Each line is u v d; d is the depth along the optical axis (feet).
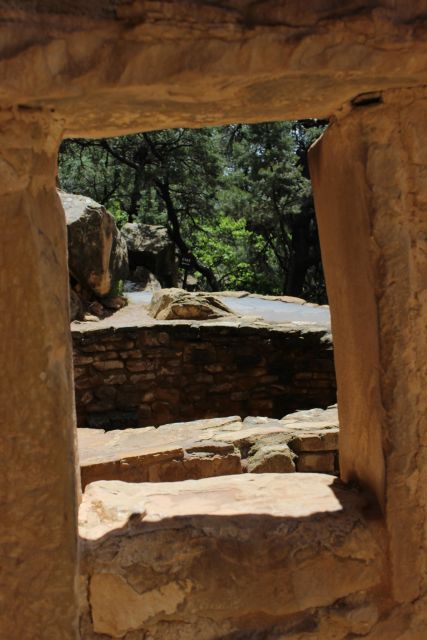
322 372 22.06
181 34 4.46
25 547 5.29
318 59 4.70
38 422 5.16
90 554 5.58
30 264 4.97
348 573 5.98
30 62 4.34
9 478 5.20
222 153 59.52
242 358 22.09
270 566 5.82
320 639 5.95
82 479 10.43
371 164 5.53
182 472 10.82
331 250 6.56
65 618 5.42
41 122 5.03
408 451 5.85
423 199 5.57
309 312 27.99
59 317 5.19
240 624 5.85
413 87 5.38
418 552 6.03
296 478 6.99
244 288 65.26
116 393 21.50
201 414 22.12
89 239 26.43
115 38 4.42
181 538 5.74
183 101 5.17
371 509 6.16
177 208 59.67
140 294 33.50
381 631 6.08
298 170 54.75
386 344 5.69
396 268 5.60
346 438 6.86
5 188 4.89
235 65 4.61
